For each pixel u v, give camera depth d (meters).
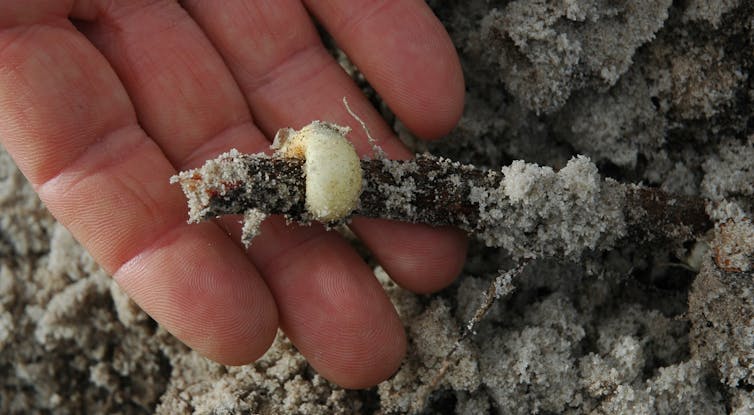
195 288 0.26
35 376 0.29
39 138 0.26
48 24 0.26
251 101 0.28
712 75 0.28
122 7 0.27
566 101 0.29
